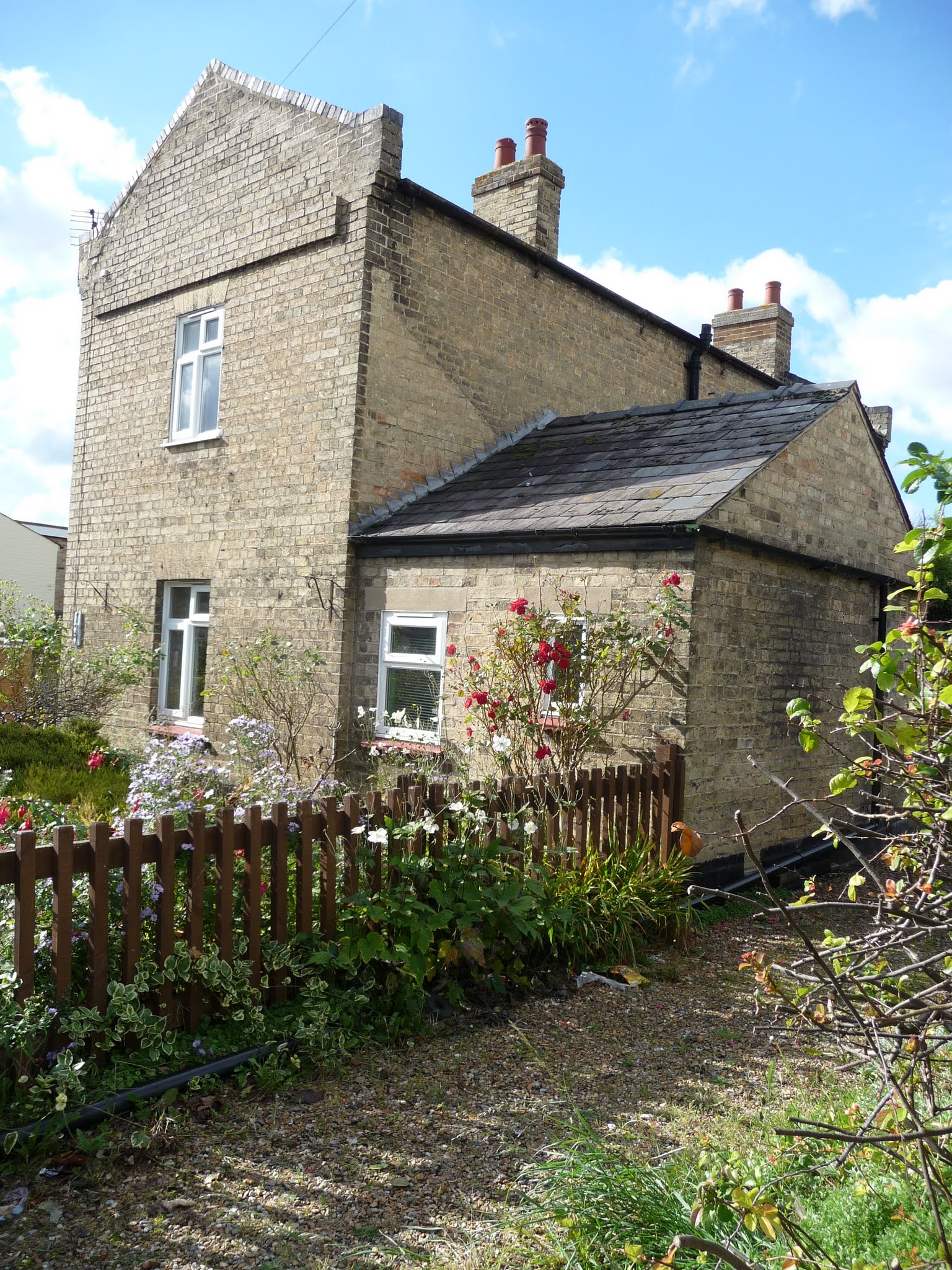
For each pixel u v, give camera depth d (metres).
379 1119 3.94
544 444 10.84
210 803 5.82
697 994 5.66
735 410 9.80
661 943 6.54
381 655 9.56
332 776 8.27
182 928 4.69
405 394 10.16
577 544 8.02
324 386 9.99
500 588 8.59
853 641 10.12
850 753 10.03
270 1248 3.09
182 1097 3.98
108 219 12.96
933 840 2.65
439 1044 4.72
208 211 11.42
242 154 11.02
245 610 10.79
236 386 11.04
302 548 10.16
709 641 7.58
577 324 12.48
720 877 7.84
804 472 8.97
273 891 4.73
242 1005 4.48
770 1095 4.26
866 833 2.80
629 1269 2.80
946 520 2.71
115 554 12.71
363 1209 3.30
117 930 4.41
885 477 10.69
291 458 10.34
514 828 5.54
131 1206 3.29
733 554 7.92
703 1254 2.61
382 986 4.99
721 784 7.85
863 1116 3.30
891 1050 2.47
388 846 5.15
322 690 9.88
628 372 13.44
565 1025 5.08
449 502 9.73
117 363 12.85
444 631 9.02
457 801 5.47
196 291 11.59
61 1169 3.46
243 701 10.60
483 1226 3.21
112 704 12.18
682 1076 4.48
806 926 7.24
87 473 13.25
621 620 7.48
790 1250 2.52
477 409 11.02
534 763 7.79
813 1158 3.31
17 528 30.58
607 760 7.76
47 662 12.05
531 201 12.48
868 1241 2.77
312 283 10.20
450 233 10.62
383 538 9.33
